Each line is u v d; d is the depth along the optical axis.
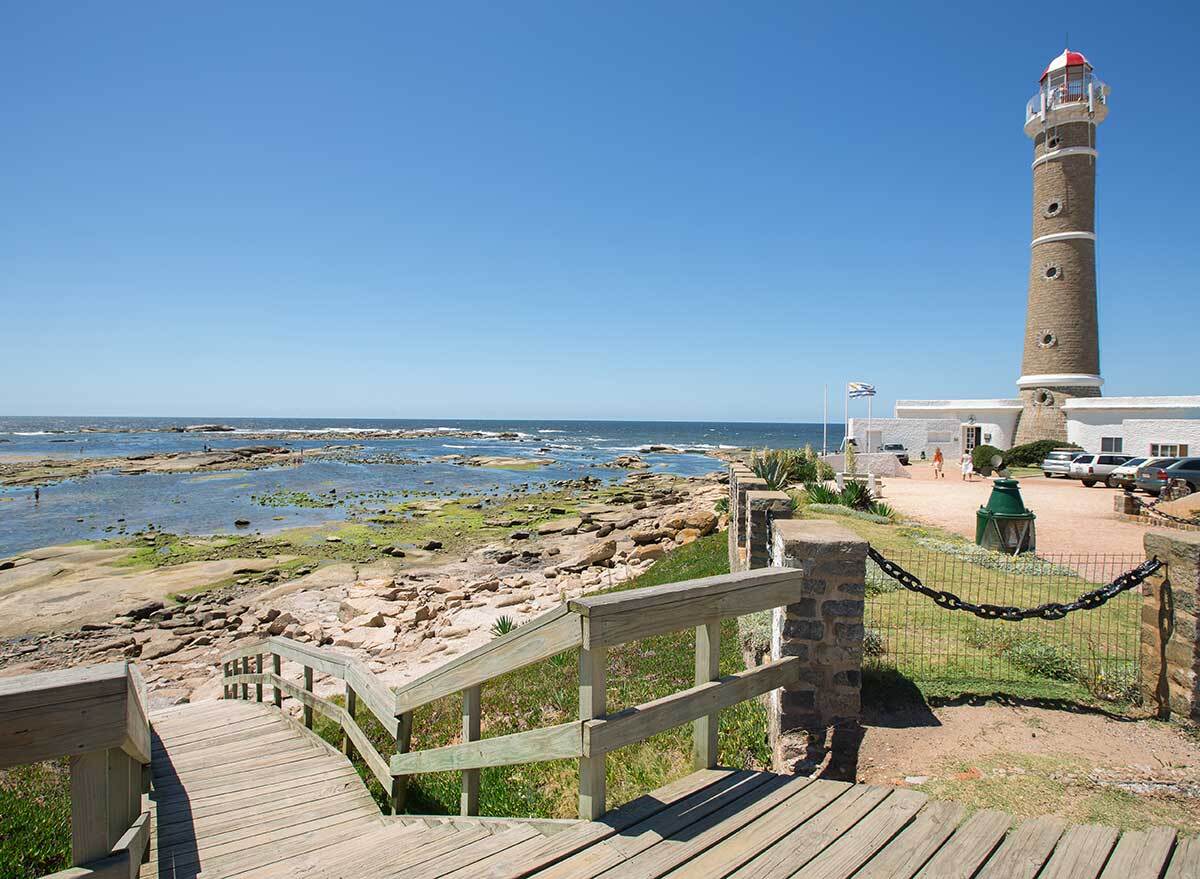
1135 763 4.05
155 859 3.75
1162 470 21.89
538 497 38.16
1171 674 4.64
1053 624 7.05
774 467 19.81
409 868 2.93
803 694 4.25
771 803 3.22
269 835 4.12
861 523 15.35
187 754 5.84
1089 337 36.59
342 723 5.84
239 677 8.73
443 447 92.56
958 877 2.71
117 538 25.89
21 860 4.63
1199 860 2.92
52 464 55.59
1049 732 4.49
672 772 4.75
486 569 21.20
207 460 60.59
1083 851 2.94
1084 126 35.31
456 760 3.94
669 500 34.38
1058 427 36.88
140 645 14.66
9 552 23.67
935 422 44.22
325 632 14.43
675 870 2.68
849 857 2.81
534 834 3.17
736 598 3.62
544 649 3.13
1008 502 12.30
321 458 68.69
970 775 3.91
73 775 1.86
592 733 2.89
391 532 27.38
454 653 12.22
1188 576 4.54
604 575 18.41
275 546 24.45
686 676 7.32
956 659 5.88
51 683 1.76
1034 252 37.84
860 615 4.21
